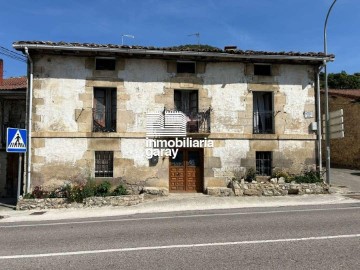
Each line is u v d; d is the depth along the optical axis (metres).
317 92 16.02
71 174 14.33
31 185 14.12
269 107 16.12
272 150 15.53
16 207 12.62
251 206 11.94
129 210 11.77
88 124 14.59
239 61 15.60
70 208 12.59
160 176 14.83
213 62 15.53
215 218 9.30
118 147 14.69
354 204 11.65
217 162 15.16
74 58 14.73
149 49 14.35
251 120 15.52
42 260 5.55
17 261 5.54
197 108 15.46
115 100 15.09
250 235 6.89
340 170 20.48
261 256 5.41
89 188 13.53
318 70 16.06
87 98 14.66
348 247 5.81
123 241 6.71
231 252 5.67
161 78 15.17
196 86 15.34
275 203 12.52
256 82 15.72
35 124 14.34
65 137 14.41
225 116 15.38
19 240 7.19
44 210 12.37
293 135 15.70
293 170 15.57
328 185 14.72
